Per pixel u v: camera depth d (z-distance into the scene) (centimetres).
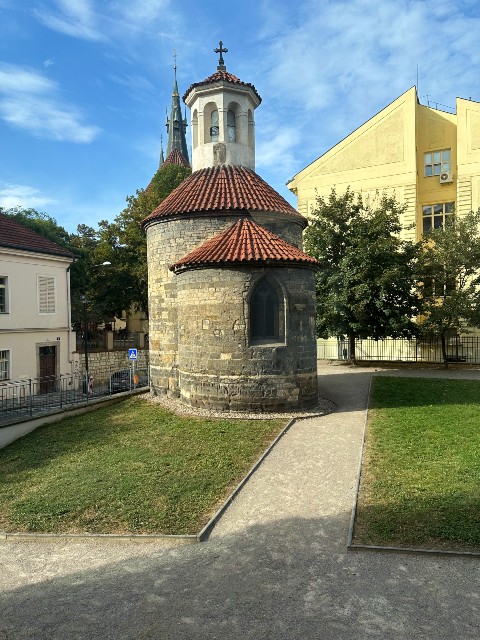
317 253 2738
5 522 854
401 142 3155
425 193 3238
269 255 1528
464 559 660
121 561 708
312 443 1234
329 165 3353
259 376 1545
